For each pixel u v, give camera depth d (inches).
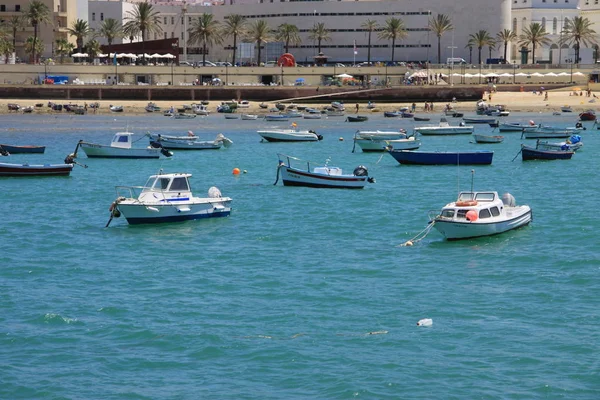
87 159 6254.9
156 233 3526.1
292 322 2411.4
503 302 2573.8
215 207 3818.9
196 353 2196.1
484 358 2151.8
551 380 2025.1
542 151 6181.1
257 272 2920.8
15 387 2009.1
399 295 2650.1
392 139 7194.9
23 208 4168.3
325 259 3100.4
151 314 2477.9
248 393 1980.8
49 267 2992.1
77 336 2308.1
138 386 2017.7
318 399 1948.8
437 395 1957.4
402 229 3629.4
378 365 2113.7
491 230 3346.5
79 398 1957.4
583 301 2578.7
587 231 3511.3
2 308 2527.1
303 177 4783.5
